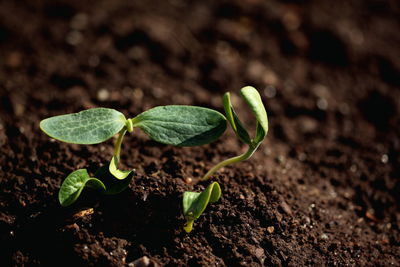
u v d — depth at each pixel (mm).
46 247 319
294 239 333
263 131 308
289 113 430
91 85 418
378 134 422
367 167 399
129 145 366
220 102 419
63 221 321
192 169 354
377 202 379
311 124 424
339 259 333
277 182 357
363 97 443
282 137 414
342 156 405
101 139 303
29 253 319
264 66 454
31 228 324
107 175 323
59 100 405
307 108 432
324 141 415
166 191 332
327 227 348
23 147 362
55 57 441
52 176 341
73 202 317
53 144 357
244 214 332
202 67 445
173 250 320
